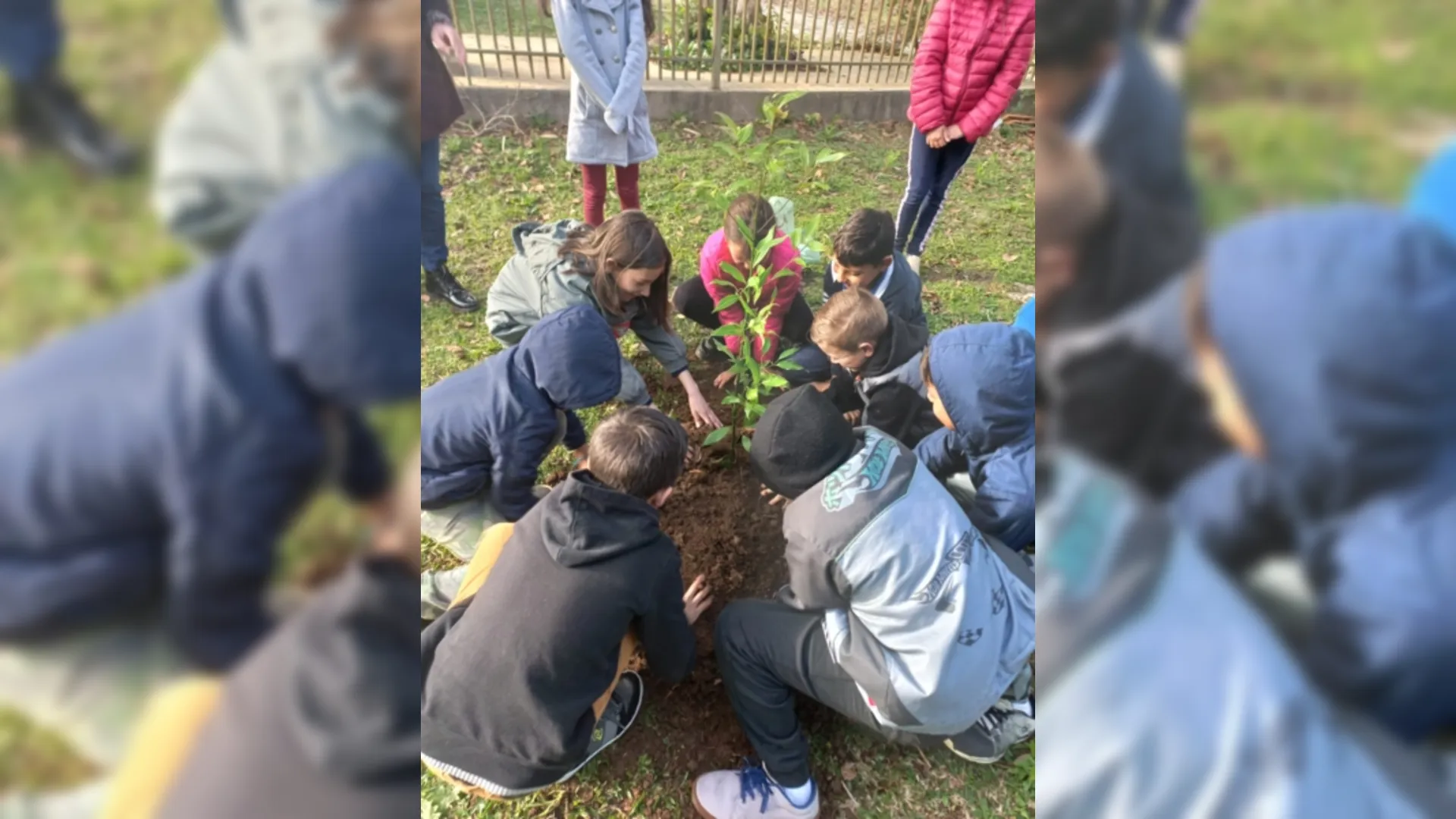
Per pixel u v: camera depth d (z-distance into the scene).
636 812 1.70
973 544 1.60
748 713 1.69
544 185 3.68
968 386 1.88
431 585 2.00
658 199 3.60
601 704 1.64
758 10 4.75
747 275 2.26
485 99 4.08
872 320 2.19
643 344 2.76
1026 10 2.72
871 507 1.56
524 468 1.98
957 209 3.89
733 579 2.11
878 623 1.56
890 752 1.83
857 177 4.06
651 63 4.81
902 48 5.18
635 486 1.63
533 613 1.47
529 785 1.54
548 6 4.08
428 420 1.94
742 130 2.26
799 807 1.66
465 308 2.88
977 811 1.73
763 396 2.46
